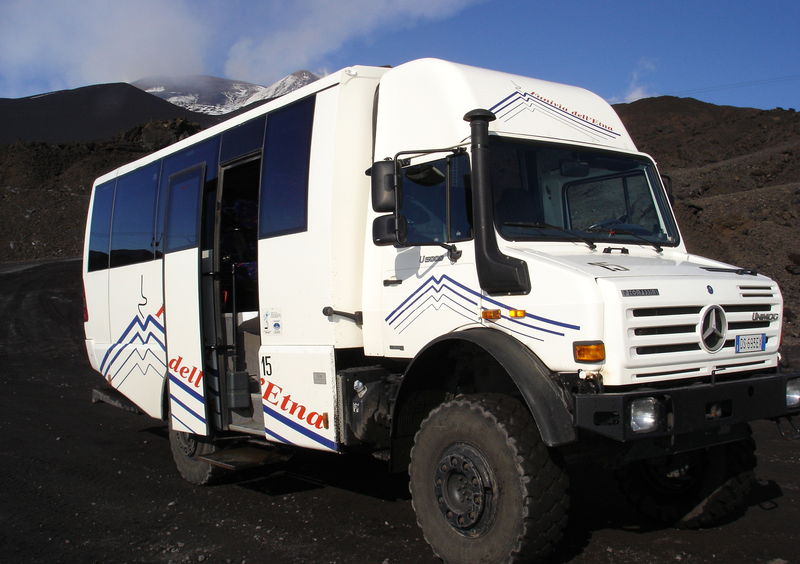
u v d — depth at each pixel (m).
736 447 5.43
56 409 12.35
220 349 7.12
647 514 5.75
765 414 4.77
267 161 6.69
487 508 4.48
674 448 4.43
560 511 4.34
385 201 5.14
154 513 6.48
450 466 4.70
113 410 12.24
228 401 7.07
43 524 6.20
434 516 4.80
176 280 7.52
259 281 6.65
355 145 6.02
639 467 5.76
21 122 179.62
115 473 8.01
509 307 4.73
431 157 5.38
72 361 18.81
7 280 39.19
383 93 5.90
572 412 4.27
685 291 4.59
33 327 25.17
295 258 6.20
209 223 7.38
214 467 7.20
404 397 5.26
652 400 4.21
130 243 8.91
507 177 5.18
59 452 9.12
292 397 6.21
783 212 34.16
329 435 5.80
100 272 9.76
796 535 5.36
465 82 5.39
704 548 5.16
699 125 106.88
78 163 85.00
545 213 5.29
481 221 4.80
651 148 99.12
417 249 5.40
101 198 10.02
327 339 5.86
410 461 5.21
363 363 6.05
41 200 70.56
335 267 5.82
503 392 5.11
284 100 6.62
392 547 5.36
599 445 4.64
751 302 4.98
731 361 4.82
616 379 4.28
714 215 37.53
